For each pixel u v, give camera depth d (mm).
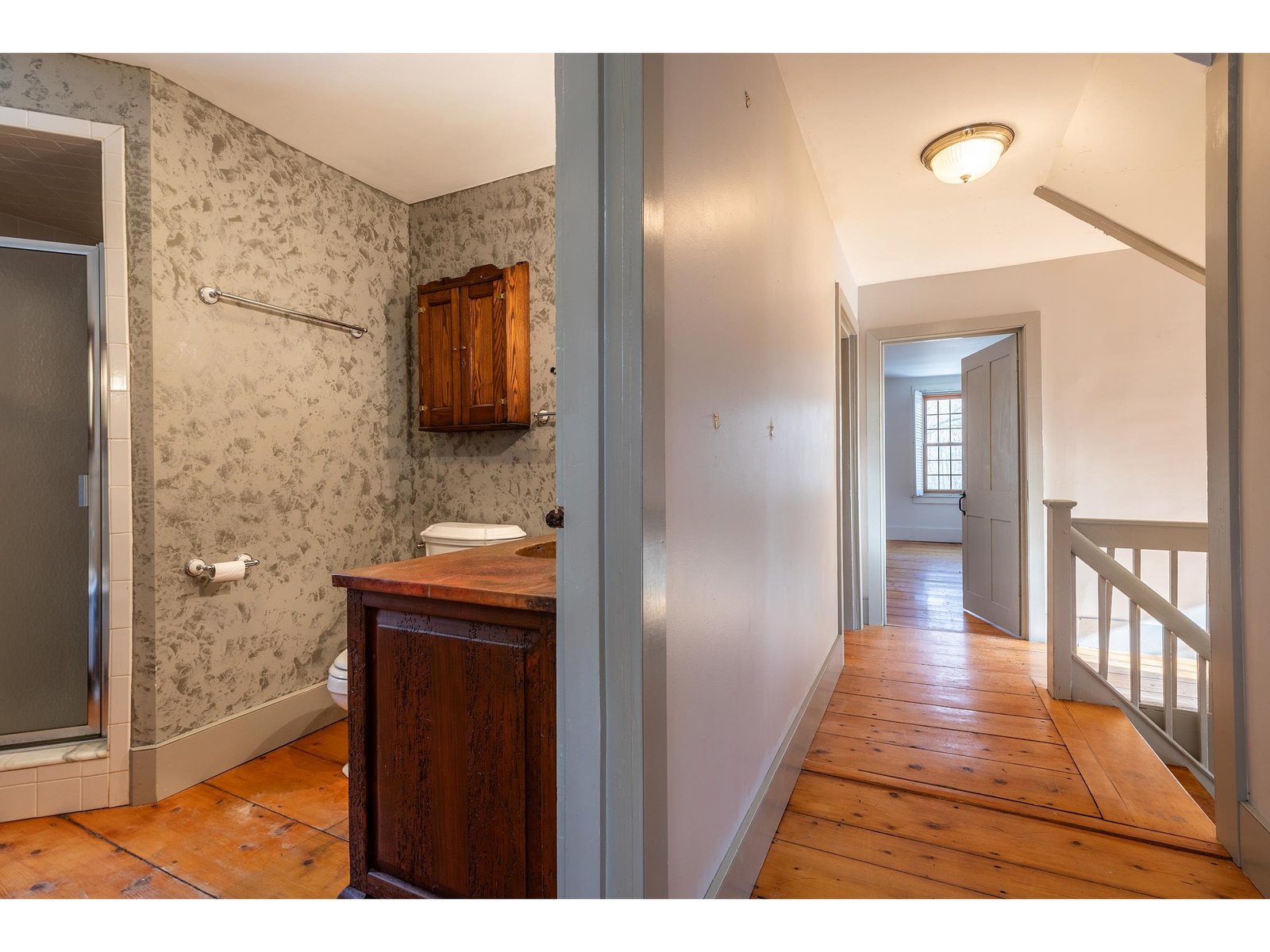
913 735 2398
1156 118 2092
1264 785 1509
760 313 1674
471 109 2203
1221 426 1646
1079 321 3754
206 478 2150
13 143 1956
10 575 1977
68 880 1577
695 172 1203
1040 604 3785
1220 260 1625
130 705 1964
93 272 2055
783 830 1767
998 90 2023
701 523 1232
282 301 2402
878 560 4164
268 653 2361
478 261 2795
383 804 1313
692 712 1180
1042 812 1845
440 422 2719
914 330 4102
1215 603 1675
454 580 1235
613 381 942
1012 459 3979
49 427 2021
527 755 1140
